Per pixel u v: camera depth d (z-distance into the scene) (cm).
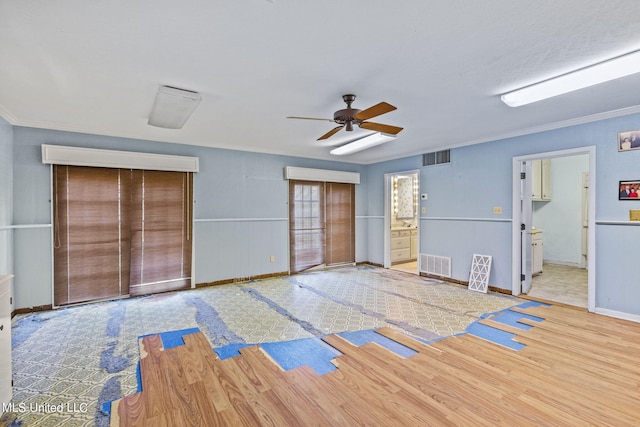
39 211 372
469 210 480
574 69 235
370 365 239
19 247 360
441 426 172
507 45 202
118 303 401
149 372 231
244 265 521
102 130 399
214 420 178
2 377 182
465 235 486
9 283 193
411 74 244
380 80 255
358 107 316
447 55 214
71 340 288
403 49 207
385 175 636
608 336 291
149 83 257
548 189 634
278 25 179
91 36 189
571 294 433
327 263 623
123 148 425
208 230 488
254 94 283
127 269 425
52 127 376
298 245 583
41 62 220
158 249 448
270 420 178
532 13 168
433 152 536
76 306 389
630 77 246
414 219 745
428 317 344
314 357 253
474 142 470
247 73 241
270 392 205
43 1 155
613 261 341
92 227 403
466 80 255
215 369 235
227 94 282
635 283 328
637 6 161
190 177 473
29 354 261
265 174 545
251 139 457
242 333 303
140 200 435
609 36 191
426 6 162
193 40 194
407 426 172
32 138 369
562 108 323
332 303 398
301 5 160
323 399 197
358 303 397
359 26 180
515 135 421
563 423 174
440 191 524
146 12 166
